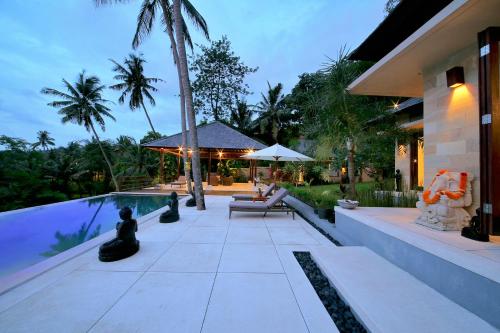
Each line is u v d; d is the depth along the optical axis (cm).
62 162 2277
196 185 823
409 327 201
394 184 1104
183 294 275
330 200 729
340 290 275
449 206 334
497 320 200
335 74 613
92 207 1060
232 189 1445
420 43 351
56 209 1004
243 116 3150
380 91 579
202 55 2959
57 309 245
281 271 338
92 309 245
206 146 1548
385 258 355
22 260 502
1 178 1736
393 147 798
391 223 381
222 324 224
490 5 258
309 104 719
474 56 352
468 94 362
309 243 466
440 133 412
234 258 385
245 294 276
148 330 215
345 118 632
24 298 264
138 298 266
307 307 253
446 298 248
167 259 378
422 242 285
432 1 484
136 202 1180
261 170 2495
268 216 729
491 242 274
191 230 557
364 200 629
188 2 1278
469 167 359
